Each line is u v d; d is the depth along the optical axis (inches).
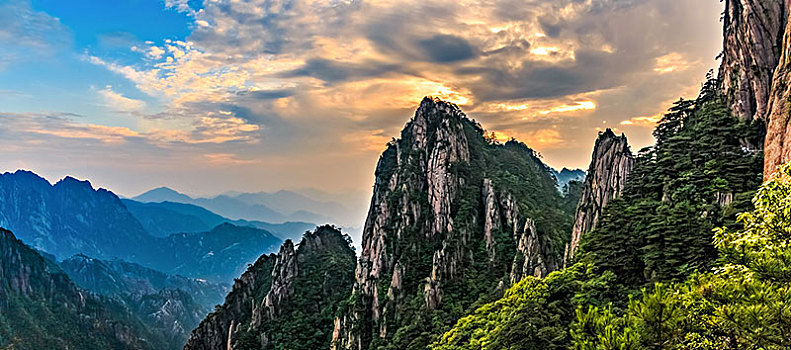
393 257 4734.3
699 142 2842.0
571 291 2208.4
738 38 3056.1
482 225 4815.5
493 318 2549.2
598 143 3494.1
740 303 920.9
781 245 964.6
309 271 5812.0
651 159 3117.6
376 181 6269.7
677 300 971.9
